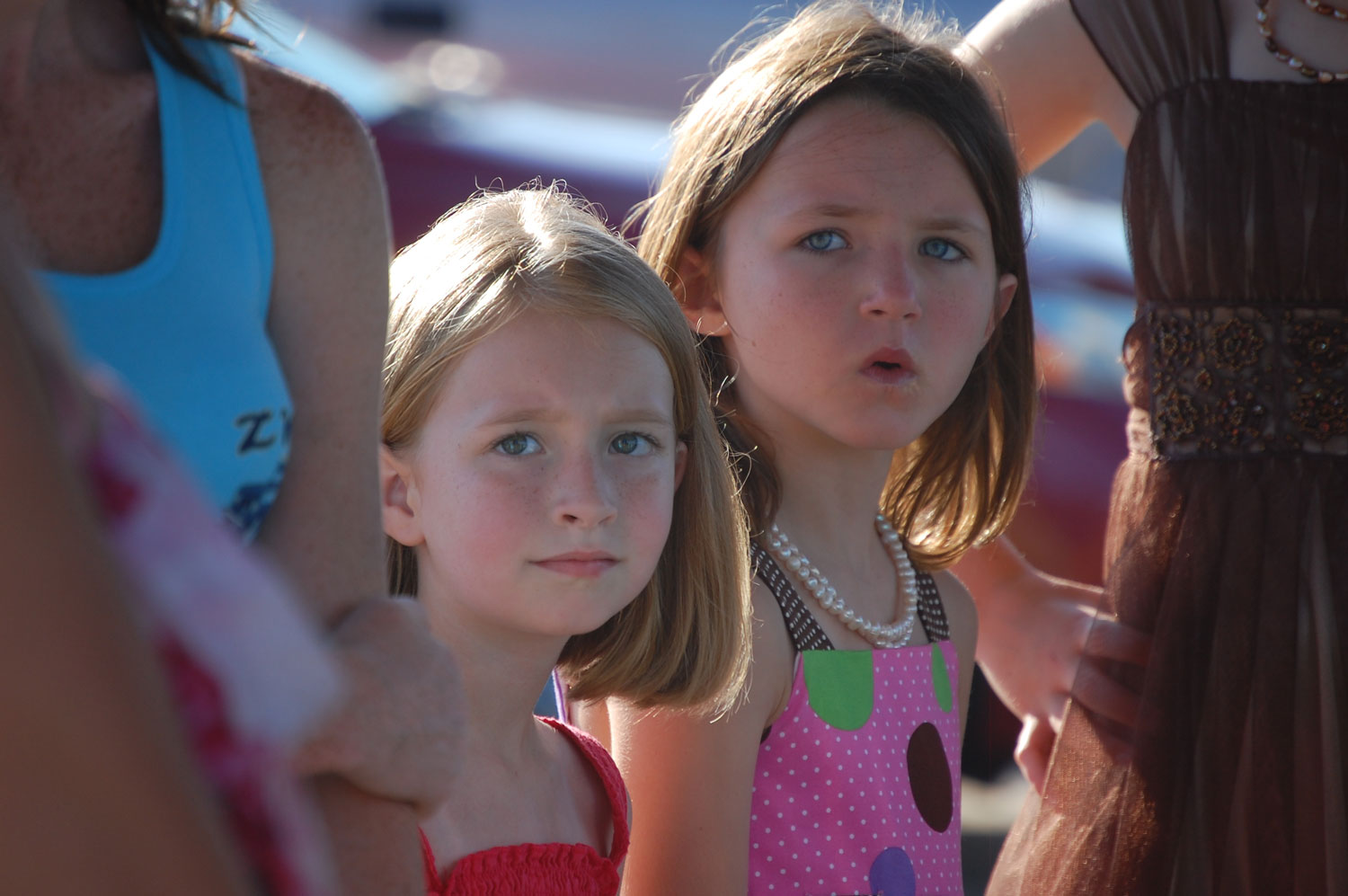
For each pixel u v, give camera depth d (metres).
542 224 5.57
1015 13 8.17
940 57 6.89
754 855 6.21
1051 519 13.32
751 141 6.52
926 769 6.80
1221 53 7.22
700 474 5.84
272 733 2.42
